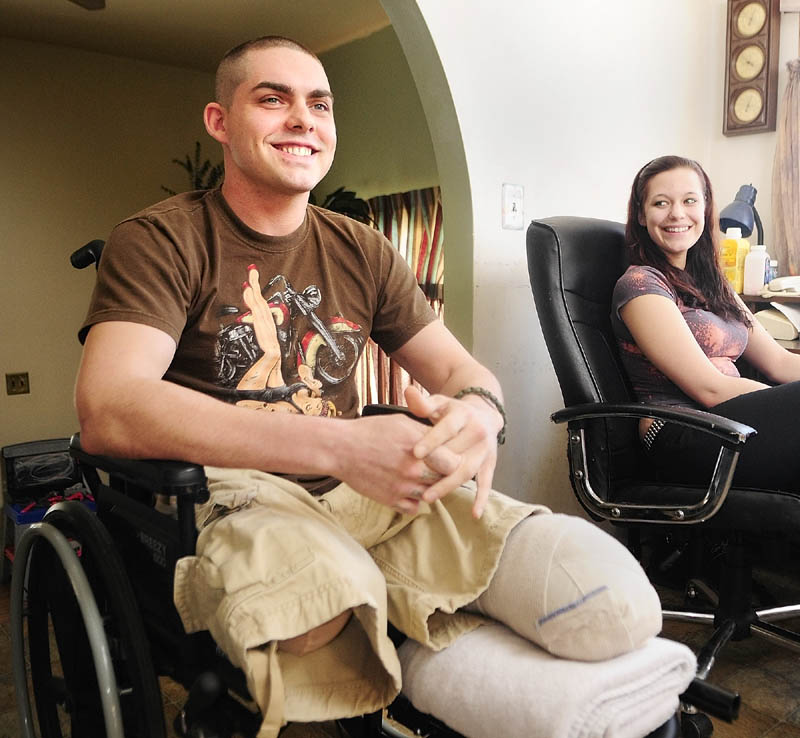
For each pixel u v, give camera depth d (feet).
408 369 4.14
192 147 13.56
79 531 3.28
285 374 3.59
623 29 7.63
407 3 6.10
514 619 2.88
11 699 5.67
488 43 6.54
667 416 4.60
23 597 3.89
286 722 2.54
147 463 2.77
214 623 2.58
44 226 12.07
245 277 3.53
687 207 5.69
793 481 4.71
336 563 2.60
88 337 3.12
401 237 11.30
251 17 11.00
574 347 5.36
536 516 3.18
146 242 3.27
